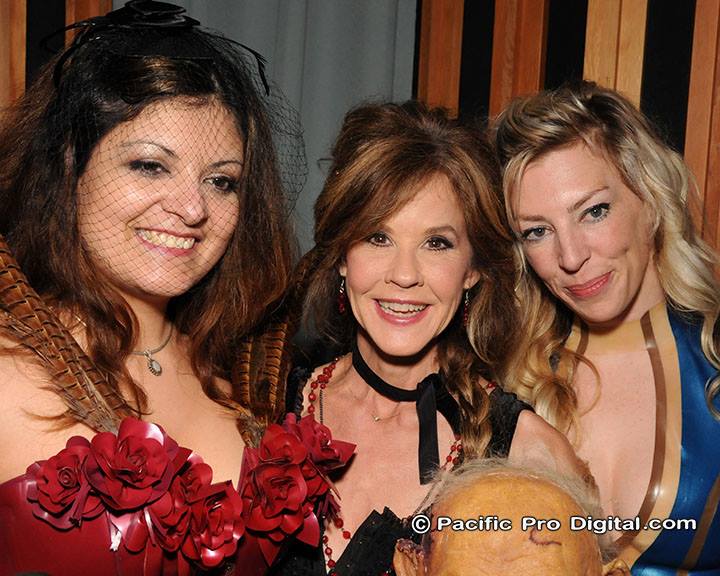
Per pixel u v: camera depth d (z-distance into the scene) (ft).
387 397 7.36
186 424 6.60
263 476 6.34
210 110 6.42
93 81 6.27
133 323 6.54
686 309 8.19
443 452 7.11
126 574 5.80
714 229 10.02
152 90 6.21
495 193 7.16
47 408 5.97
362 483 7.07
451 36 12.21
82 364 6.13
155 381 6.61
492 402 7.29
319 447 6.58
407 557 5.47
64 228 6.39
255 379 7.28
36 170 6.52
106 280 6.45
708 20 10.03
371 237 7.03
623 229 7.80
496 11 11.57
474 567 4.96
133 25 6.44
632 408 8.04
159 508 5.79
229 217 6.61
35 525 5.70
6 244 6.37
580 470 7.10
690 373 8.03
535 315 8.32
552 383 8.09
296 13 13.79
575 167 7.70
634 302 8.29
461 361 7.44
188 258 6.42
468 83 12.13
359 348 7.50
